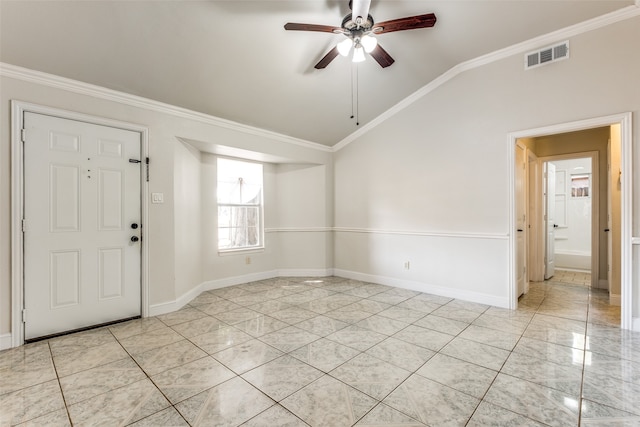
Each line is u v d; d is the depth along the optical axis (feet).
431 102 12.69
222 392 5.83
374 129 14.85
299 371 6.60
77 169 8.87
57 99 8.46
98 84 9.00
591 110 9.06
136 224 9.99
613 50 8.71
